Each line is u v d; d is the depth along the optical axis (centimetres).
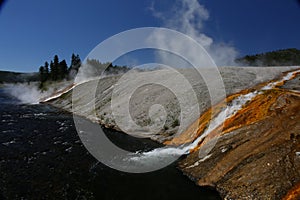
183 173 1205
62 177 1152
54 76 6384
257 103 1605
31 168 1234
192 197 983
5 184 1062
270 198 851
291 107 1345
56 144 1617
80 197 988
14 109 3033
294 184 857
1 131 1861
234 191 953
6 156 1362
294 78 2261
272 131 1189
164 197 985
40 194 1005
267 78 2369
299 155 963
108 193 1019
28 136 1773
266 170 964
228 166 1084
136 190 1043
